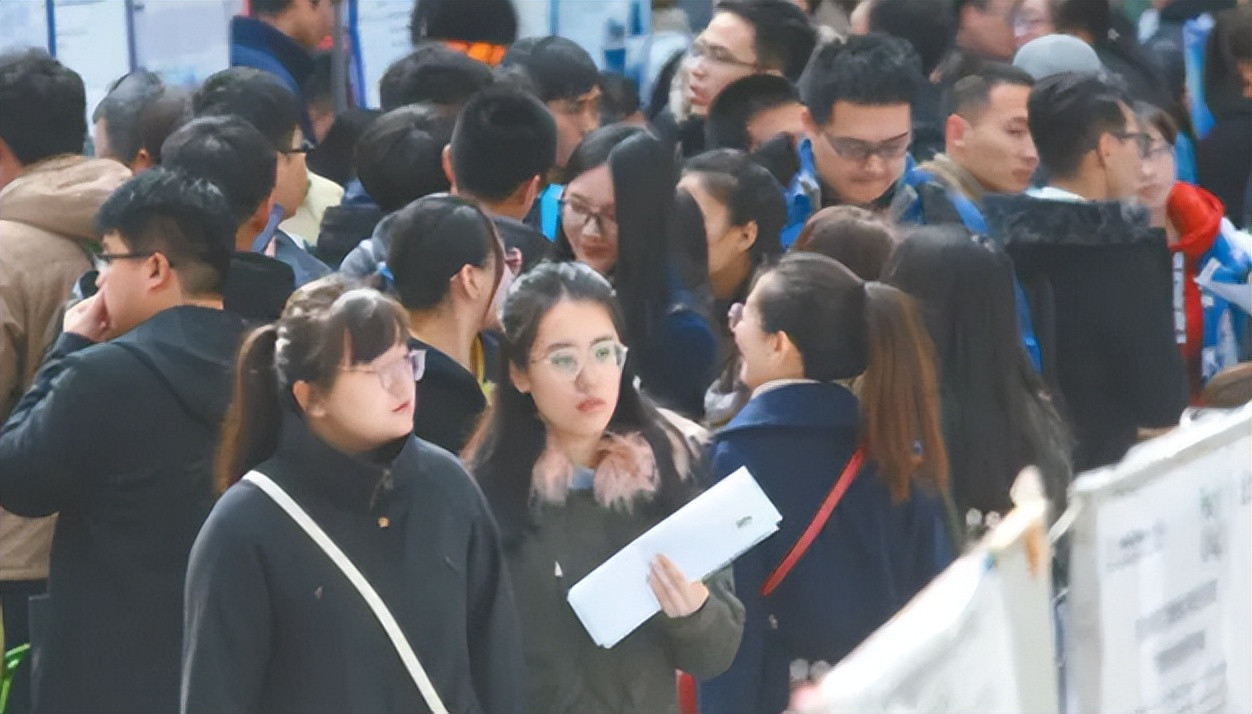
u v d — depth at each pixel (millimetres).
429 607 9555
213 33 18188
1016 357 12164
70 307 12828
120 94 16891
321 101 21859
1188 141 22422
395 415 9523
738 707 11195
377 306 9484
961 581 7301
